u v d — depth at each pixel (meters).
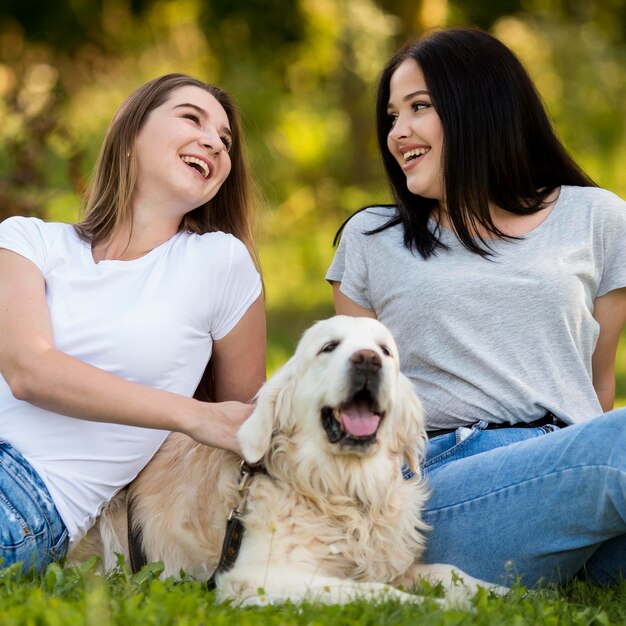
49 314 4.53
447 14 19.02
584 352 4.93
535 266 4.77
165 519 4.54
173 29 19.41
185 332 4.69
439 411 4.76
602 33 20.48
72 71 17.83
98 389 4.27
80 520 4.53
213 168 4.96
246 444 4.26
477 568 4.40
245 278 4.96
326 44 19.11
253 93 18.81
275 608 3.68
